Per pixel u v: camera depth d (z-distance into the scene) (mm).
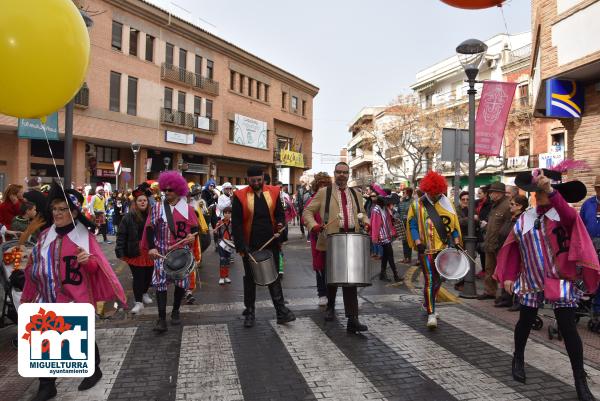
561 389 4047
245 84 38938
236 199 6016
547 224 4078
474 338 5461
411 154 38781
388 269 10906
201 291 8266
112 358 4758
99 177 28438
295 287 8633
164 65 30641
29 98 3430
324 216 6148
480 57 7859
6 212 7141
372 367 4520
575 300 3918
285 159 44219
